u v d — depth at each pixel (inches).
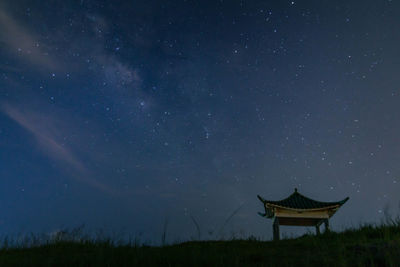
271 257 284.2
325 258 261.4
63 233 415.5
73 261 271.4
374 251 266.1
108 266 241.1
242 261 269.9
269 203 650.8
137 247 327.3
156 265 249.1
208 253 286.5
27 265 266.1
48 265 261.3
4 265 269.3
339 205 640.4
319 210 654.5
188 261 256.2
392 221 408.8
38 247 390.0
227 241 404.2
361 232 403.9
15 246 395.2
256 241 420.5
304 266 244.8
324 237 410.6
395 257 233.9
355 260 247.8
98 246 366.6
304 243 368.2
